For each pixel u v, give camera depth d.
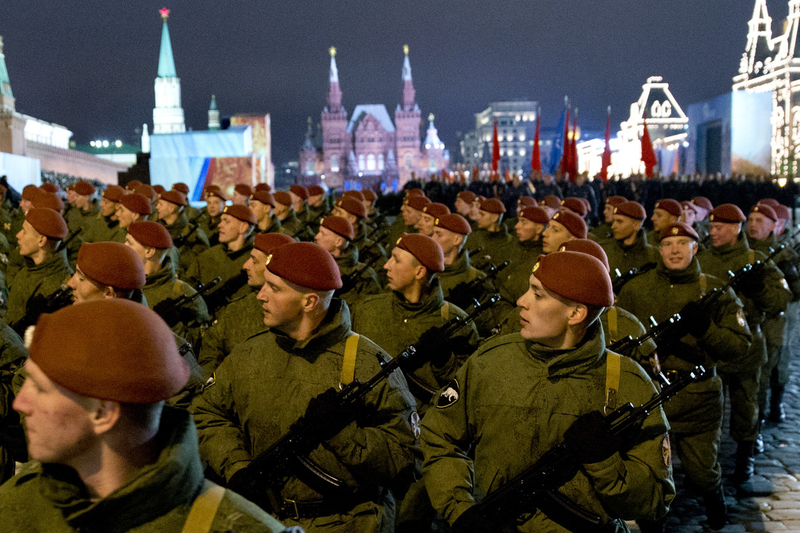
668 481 3.20
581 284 3.16
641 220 8.35
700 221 14.16
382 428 3.56
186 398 4.68
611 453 3.02
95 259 4.36
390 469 3.50
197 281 7.77
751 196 31.00
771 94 44.50
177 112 122.94
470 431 3.53
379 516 3.60
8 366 4.26
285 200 14.70
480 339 5.45
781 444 7.93
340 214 11.93
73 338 1.68
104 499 1.73
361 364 3.61
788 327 8.77
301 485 3.43
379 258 10.90
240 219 8.34
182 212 12.91
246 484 3.35
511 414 3.33
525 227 9.05
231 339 6.07
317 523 3.45
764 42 60.50
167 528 1.83
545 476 3.13
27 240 6.72
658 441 3.21
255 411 3.59
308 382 3.56
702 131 48.50
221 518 1.88
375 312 5.53
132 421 1.76
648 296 6.41
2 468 4.24
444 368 5.23
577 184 26.70
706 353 5.59
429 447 3.53
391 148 149.38
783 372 8.54
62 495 1.78
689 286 6.25
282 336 3.63
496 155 30.73
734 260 8.20
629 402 3.15
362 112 152.62
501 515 3.21
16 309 6.84
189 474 1.85
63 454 1.74
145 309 1.84
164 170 37.75
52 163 59.75
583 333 3.33
